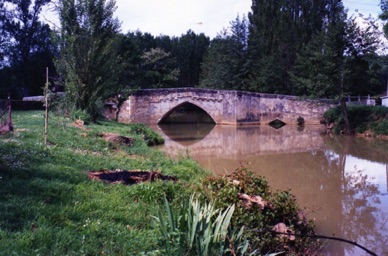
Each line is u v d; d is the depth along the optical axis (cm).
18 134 1215
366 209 1051
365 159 1959
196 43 6994
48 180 704
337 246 773
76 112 2084
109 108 3678
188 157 1477
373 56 2983
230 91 3928
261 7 5119
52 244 455
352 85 3131
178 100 3947
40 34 4181
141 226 578
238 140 2717
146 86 4991
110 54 2269
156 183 756
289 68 4619
